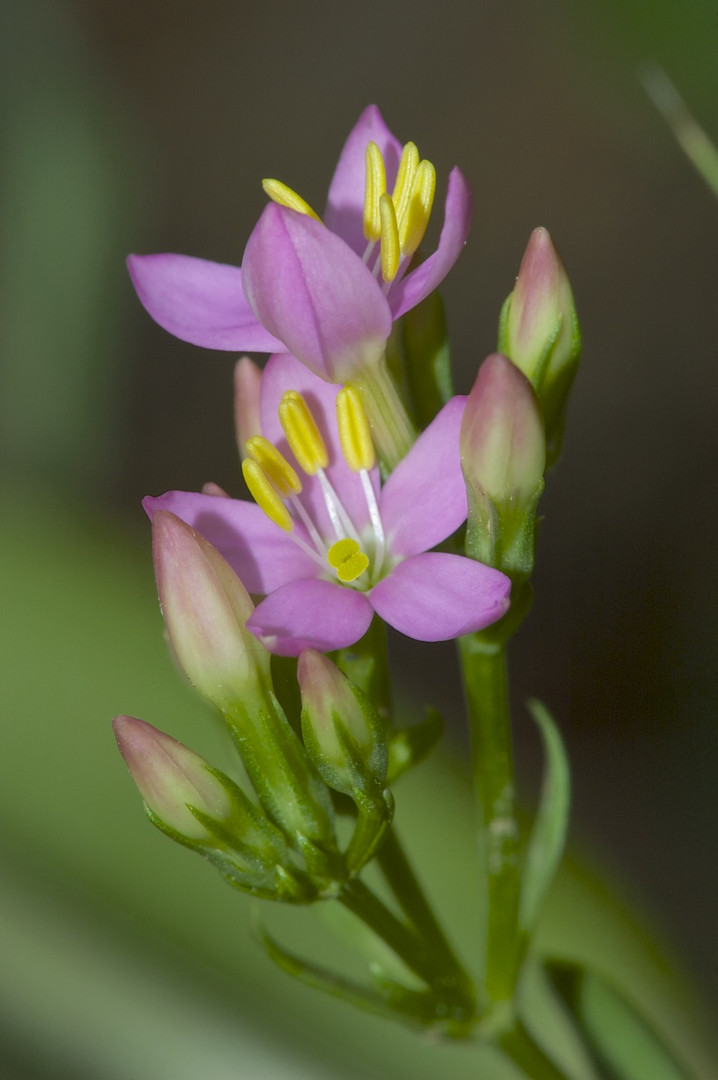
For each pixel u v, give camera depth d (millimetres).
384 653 122
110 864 136
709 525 206
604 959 139
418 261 123
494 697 123
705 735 185
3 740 139
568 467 217
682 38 155
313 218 115
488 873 125
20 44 206
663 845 178
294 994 135
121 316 204
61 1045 132
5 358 190
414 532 120
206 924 135
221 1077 132
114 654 143
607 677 194
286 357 122
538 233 120
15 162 200
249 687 119
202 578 118
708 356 221
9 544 148
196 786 118
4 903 134
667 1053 127
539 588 204
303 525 121
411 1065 134
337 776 118
